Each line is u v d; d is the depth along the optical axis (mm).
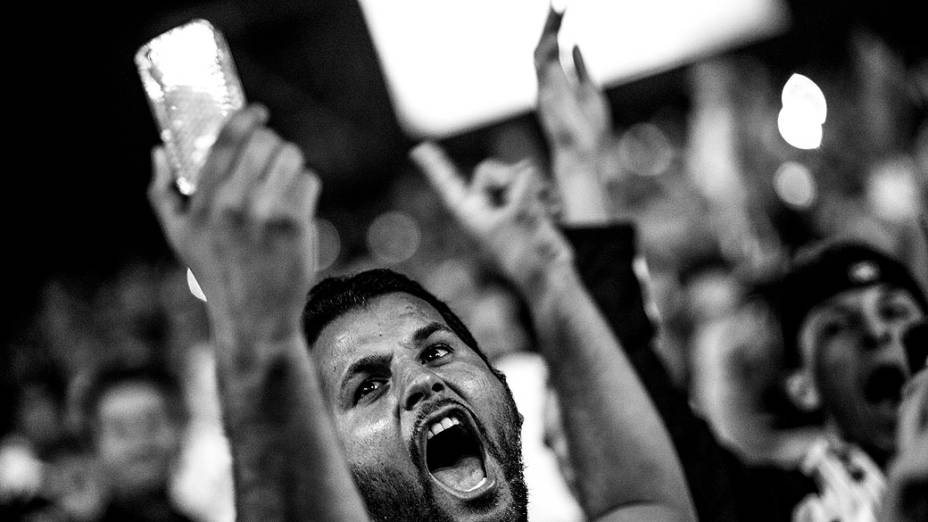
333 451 1250
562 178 2355
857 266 2414
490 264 2232
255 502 1223
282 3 6180
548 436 2109
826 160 4812
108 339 5680
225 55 1312
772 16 4988
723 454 2254
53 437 4418
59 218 6961
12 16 5727
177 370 4836
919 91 5027
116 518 3355
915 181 4367
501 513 1566
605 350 2004
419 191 7285
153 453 3373
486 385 1635
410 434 1561
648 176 5387
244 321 1207
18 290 6941
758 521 2279
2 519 3969
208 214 1198
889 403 2346
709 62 5207
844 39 5988
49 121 6449
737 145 4785
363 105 6660
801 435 2994
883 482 2312
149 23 5957
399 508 1552
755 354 3035
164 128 1287
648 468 1937
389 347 1630
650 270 4609
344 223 7508
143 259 7184
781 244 4453
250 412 1224
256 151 1202
